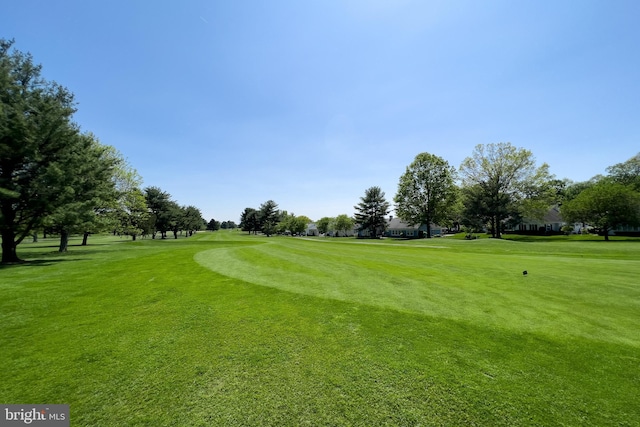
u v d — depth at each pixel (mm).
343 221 91188
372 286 8898
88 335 5469
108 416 3262
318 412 3316
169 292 8500
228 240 50312
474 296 7715
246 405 3439
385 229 80125
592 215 38031
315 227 119062
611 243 28906
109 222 28188
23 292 8578
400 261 14477
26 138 15633
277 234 111062
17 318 6395
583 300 7238
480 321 5938
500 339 5113
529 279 9586
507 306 6855
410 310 6641
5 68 16156
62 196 16922
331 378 3977
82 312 6785
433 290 8359
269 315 6457
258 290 8562
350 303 7191
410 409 3355
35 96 17625
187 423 3160
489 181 48062
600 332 5348
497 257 16781
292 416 3260
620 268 11586
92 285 9461
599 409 3314
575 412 3270
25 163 16891
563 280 9336
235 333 5504
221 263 14094
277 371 4164
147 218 50188
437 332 5438
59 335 5473
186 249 24109
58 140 17531
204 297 7941
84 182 19531
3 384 3869
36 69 18469
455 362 4367
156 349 4871
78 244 41469
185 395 3639
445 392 3650
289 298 7711
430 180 50500
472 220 51594
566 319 5992
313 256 17047
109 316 6516
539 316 6176
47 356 4645
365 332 5480
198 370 4207
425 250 24000
